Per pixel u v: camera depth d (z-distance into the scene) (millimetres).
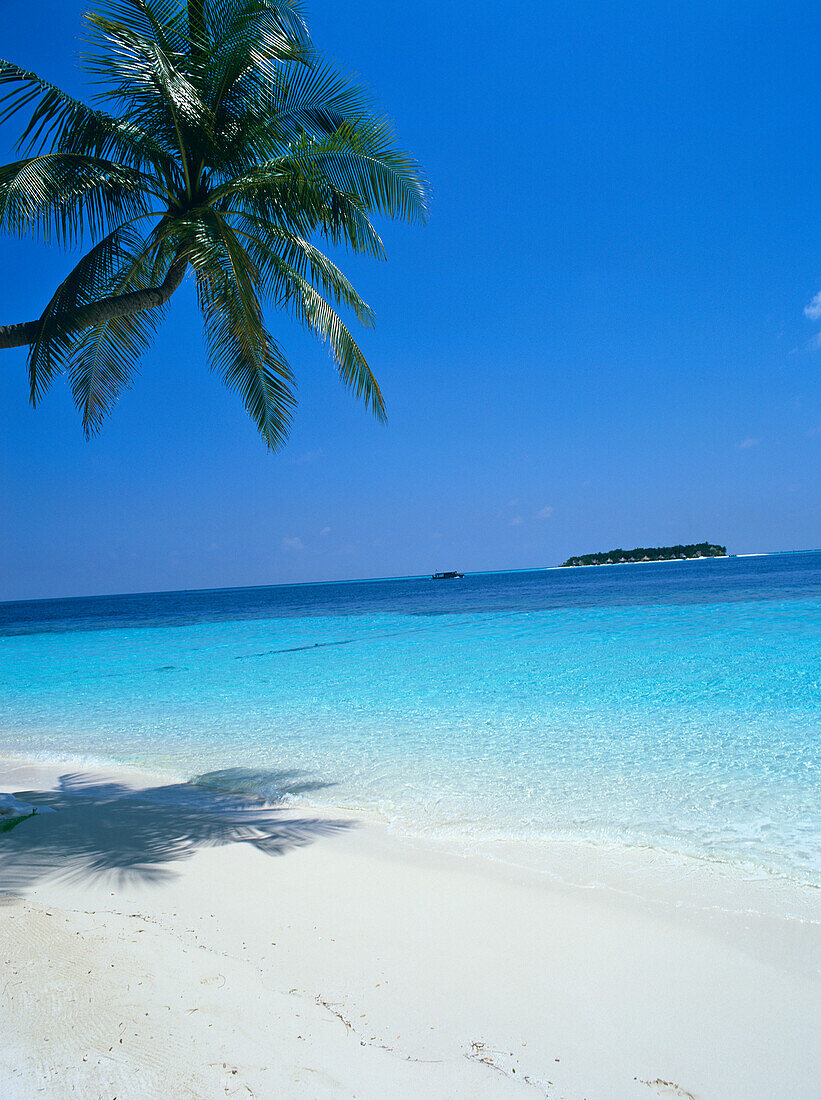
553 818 5574
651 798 5984
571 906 3957
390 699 11641
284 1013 2803
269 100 8930
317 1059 2490
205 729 10008
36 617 60812
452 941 3537
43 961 3115
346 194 8992
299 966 3248
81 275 8125
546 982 3127
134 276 8344
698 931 3617
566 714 9664
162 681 15312
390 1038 2664
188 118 8062
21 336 7277
